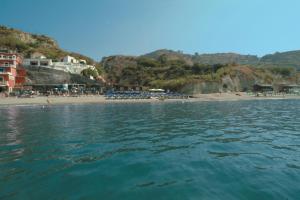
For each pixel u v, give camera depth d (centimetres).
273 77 10488
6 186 746
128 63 12531
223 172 862
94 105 4550
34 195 683
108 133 1652
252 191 704
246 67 10425
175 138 1491
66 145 1288
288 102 5706
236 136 1567
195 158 1039
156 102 5478
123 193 693
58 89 6462
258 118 2594
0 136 1529
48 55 9469
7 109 3606
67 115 2809
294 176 822
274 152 1152
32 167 921
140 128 1880
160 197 668
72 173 854
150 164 953
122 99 5741
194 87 8194
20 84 6588
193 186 737
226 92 8425
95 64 11419
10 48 9331
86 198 661
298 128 1911
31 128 1848
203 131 1755
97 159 1026
